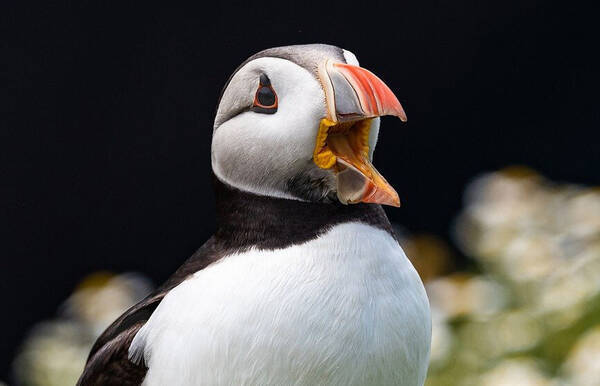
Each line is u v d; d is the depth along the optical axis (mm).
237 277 6738
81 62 18516
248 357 6617
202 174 18156
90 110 18469
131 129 18391
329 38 18734
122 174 18344
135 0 18469
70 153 18438
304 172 6836
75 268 18328
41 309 18172
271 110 6859
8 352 17922
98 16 18484
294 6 18453
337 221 6867
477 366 10883
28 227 18344
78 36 18562
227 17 18406
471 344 11023
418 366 6922
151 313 7078
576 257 11555
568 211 12062
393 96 6652
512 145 19297
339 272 6715
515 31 19438
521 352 10922
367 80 6672
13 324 18094
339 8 18641
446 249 12695
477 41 19266
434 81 19125
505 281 11656
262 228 6879
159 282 18219
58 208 18406
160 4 18500
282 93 6828
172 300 6879
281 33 18406
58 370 11469
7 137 18438
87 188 18391
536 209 12133
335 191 6867
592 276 11148
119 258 18281
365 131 6879
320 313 6633
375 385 6750
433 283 11812
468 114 19188
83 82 18516
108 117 18438
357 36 18797
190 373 6684
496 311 11367
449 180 19062
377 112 6598
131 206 18312
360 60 18859
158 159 18266
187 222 18156
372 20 18844
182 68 18344
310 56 6848
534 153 19344
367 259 6781
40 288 18234
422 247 12430
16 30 18562
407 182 18953
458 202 18922
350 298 6672
